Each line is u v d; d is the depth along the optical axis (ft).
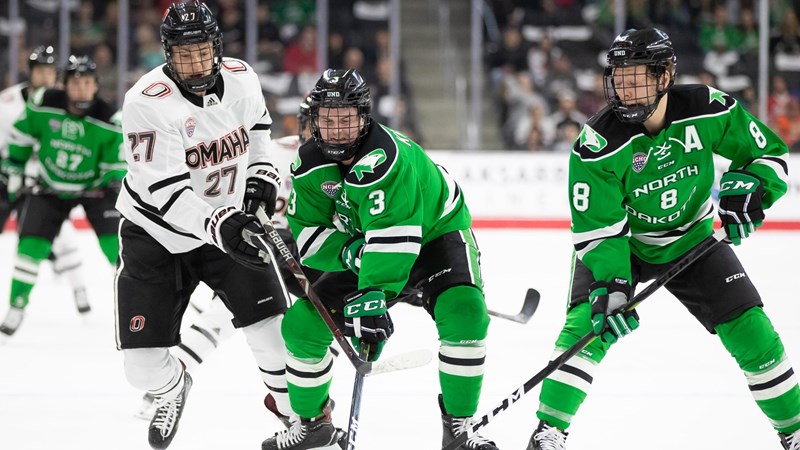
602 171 24.35
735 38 83.25
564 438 25.29
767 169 24.86
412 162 24.95
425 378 37.47
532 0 84.99
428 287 26.23
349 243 25.77
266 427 31.53
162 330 26.76
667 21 84.43
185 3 24.99
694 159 24.85
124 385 36.68
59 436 30.35
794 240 74.49
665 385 36.22
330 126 24.00
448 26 84.17
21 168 45.06
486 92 83.97
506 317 32.07
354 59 83.30
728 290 25.20
